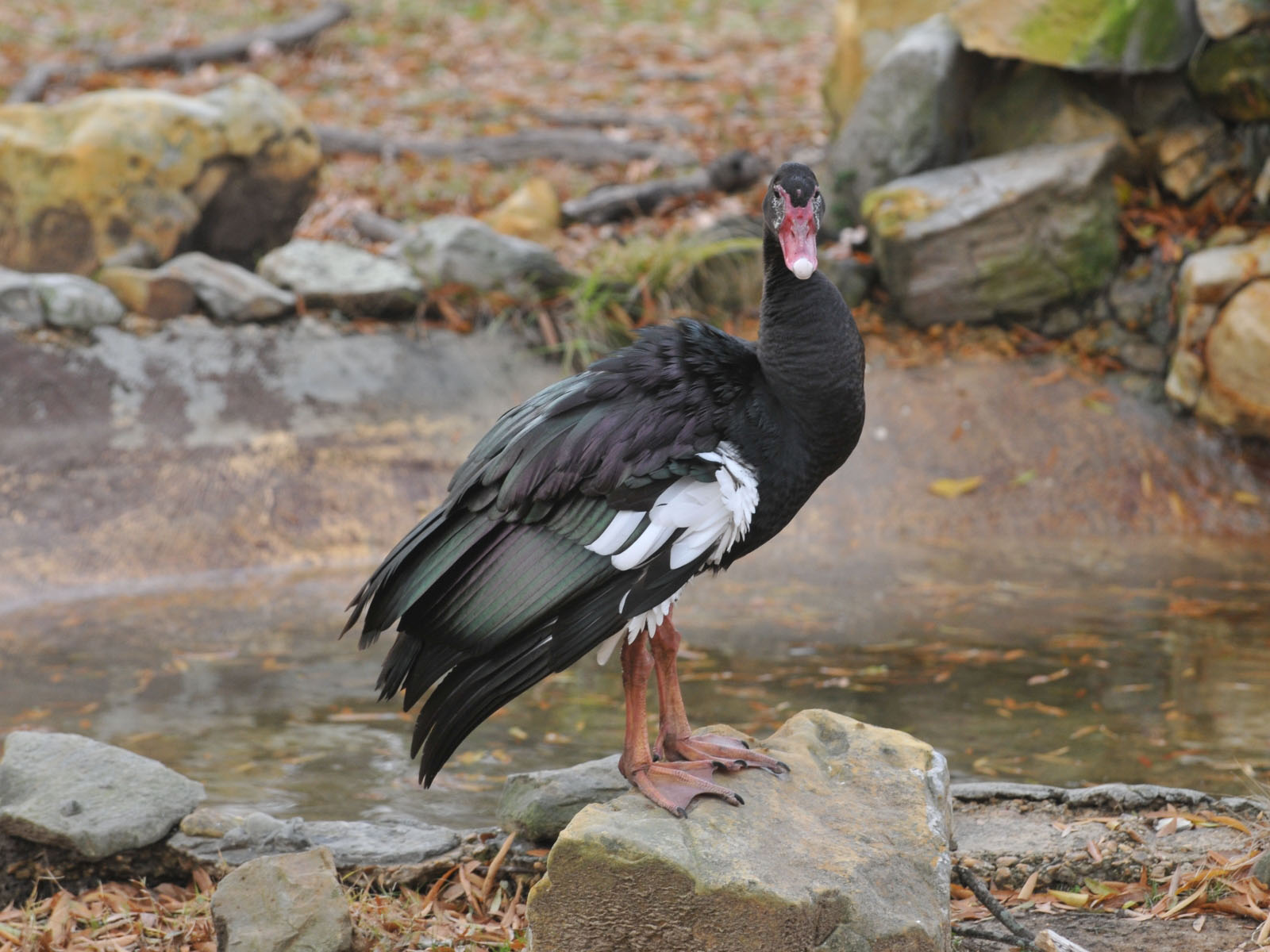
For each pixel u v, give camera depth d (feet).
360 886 20.40
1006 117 53.31
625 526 16.97
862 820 17.53
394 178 63.16
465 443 45.88
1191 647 32.73
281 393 45.57
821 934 15.99
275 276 49.29
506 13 89.76
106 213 47.06
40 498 40.55
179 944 19.12
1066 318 50.44
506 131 69.77
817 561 41.39
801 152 65.98
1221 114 50.26
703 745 18.90
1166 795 22.04
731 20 90.43
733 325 50.80
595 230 58.44
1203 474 45.78
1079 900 19.57
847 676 30.99
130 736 27.63
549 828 20.63
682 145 67.26
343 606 37.14
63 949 19.06
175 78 75.72
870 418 47.78
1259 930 18.07
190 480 42.32
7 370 43.09
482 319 49.83
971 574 39.68
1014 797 22.34
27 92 70.23
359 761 26.45
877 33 57.06
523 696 30.60
